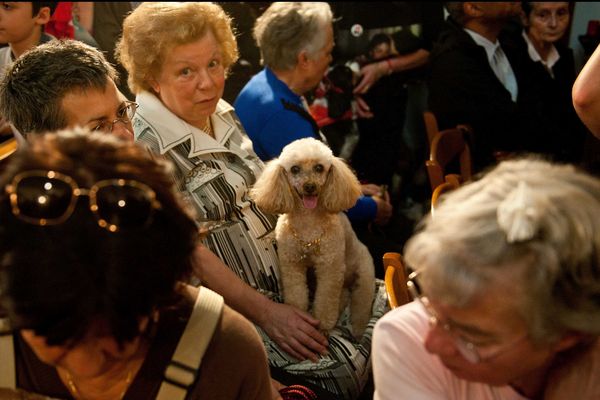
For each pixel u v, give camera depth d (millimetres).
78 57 1354
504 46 3287
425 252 791
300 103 2344
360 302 1906
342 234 1802
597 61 1416
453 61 3107
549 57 3523
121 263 748
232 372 962
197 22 1689
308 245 1755
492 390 941
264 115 2193
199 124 1816
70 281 730
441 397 970
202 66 1726
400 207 3502
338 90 3295
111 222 744
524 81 3312
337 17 3252
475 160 2971
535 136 3225
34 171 752
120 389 935
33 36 2533
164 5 1714
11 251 737
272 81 2295
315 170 1712
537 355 815
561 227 747
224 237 1743
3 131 1673
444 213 811
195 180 1721
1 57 2557
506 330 774
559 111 3471
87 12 3104
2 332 892
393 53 3342
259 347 1006
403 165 3559
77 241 734
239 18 3133
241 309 1688
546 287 748
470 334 791
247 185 1836
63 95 1327
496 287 749
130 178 781
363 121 3398
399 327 986
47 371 926
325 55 2295
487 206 778
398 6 3293
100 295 746
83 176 757
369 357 1794
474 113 3107
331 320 1811
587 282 768
